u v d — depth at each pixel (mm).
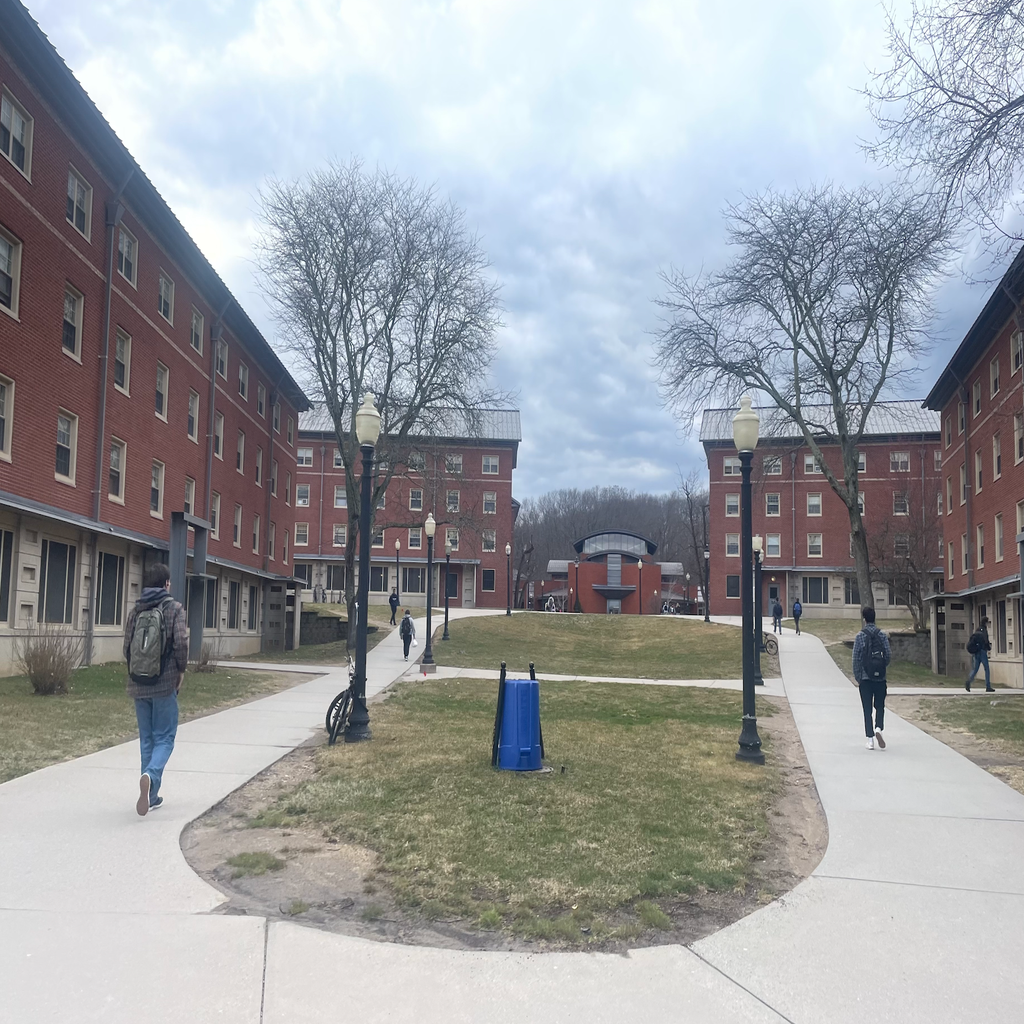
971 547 34062
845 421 32781
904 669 34219
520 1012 3887
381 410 32688
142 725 7211
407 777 8758
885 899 5469
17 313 17609
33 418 18219
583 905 5230
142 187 22781
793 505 60938
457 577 63844
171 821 6809
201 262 27438
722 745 11625
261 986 4051
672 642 42531
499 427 64875
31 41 17281
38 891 5164
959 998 4113
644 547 76750
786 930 4922
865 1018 3912
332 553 63656
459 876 5707
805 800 8516
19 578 17531
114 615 22375
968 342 32219
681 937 4832
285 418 41812
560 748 10938
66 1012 3732
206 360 29594
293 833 6734
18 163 17844
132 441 23344
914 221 27500
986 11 10531
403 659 30062
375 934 4805
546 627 47156
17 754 9125
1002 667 28797
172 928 4684
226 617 31922
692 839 6699
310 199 31391
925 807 8039
